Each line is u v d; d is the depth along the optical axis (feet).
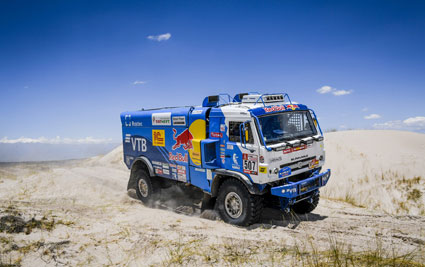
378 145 51.03
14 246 15.81
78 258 15.48
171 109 27.17
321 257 15.20
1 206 21.91
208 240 18.03
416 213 30.73
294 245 17.25
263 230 20.31
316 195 23.97
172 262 15.16
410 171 39.29
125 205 28.22
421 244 16.93
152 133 28.40
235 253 16.12
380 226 20.70
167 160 26.99
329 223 22.00
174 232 19.45
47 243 16.55
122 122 32.42
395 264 13.87
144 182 29.50
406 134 56.24
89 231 19.10
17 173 44.55
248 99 22.94
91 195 31.58
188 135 24.63
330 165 47.21
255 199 20.89
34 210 21.71
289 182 21.06
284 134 21.50
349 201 32.68
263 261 15.02
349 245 17.16
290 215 24.29
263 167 19.51
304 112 23.77
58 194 31.07
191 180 24.84
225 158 22.16
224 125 22.11
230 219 21.97
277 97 23.03
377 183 38.40
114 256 16.01
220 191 22.54
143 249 16.85
